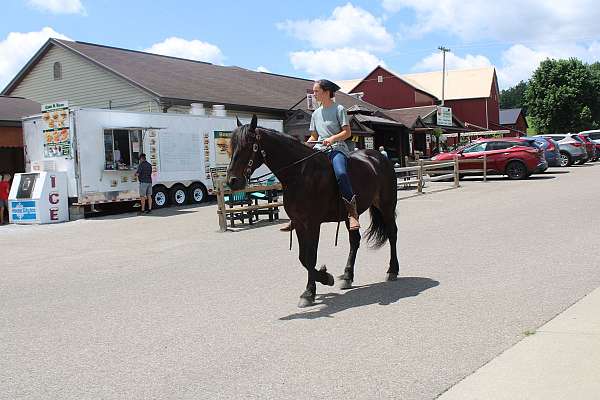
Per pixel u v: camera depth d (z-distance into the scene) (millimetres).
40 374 4969
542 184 21312
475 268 8109
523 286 6941
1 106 25891
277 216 16078
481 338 5211
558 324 5445
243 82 34812
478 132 47750
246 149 6555
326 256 9812
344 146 7371
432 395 4105
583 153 32562
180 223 16516
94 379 4781
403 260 9086
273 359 5012
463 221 12891
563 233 10422
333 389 4305
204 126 23328
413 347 5086
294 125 29906
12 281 9484
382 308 6414
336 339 5445
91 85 29688
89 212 21203
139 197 20828
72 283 9023
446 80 66625
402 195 20062
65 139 19422
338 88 7527
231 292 7641
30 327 6516
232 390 4391
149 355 5305
